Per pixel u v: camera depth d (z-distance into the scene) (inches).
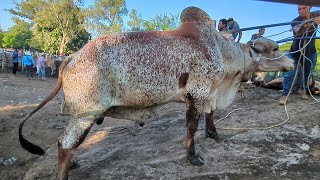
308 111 126.8
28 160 112.1
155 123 132.1
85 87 77.0
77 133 78.3
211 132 105.6
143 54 80.0
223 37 95.3
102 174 88.5
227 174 85.4
